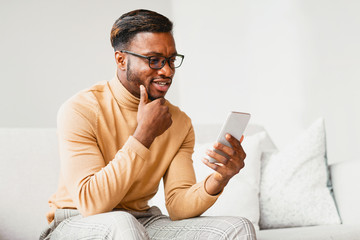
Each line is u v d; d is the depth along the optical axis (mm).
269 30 3551
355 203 1993
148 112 1395
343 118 2984
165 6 4484
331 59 3047
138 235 1137
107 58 4047
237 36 3879
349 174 2049
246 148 2145
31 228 1851
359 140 2867
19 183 1880
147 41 1455
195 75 4340
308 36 3209
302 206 2041
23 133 1957
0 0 3689
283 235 1671
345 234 1712
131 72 1482
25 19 3760
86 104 1498
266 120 3633
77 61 3916
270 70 3562
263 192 2102
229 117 1309
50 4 3865
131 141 1370
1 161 1881
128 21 1477
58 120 1475
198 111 4320
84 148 1415
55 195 1542
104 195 1316
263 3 3590
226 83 4016
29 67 3734
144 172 1526
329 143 3107
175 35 4551
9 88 3648
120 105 1551
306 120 3264
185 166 1613
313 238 1643
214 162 1400
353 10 2867
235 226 1219
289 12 3363
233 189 2043
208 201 1434
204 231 1253
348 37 2910
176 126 1643
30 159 1927
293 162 2098
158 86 1476
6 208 1836
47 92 3775
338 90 3006
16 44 3707
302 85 3279
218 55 4086
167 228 1390
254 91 3732
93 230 1197
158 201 2121
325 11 3072
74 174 1375
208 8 4156
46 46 3812
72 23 3932
